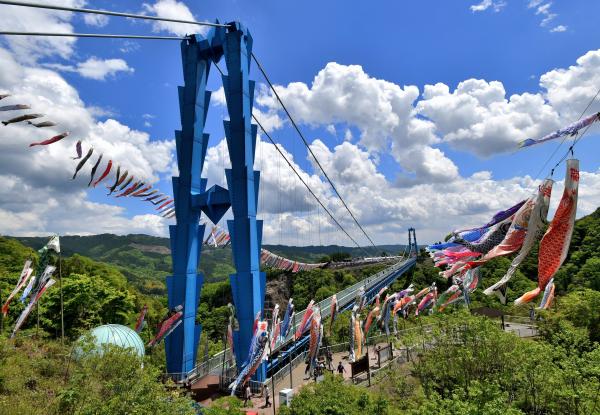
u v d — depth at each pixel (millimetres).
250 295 26844
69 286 38031
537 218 8719
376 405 17031
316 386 17516
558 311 33562
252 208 28250
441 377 22578
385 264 105375
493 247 9461
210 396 25047
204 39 30828
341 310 46531
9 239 61062
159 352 30750
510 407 14695
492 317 37125
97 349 18672
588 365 17250
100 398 14578
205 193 29125
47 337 34031
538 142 8172
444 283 80625
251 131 29328
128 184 22828
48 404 15531
